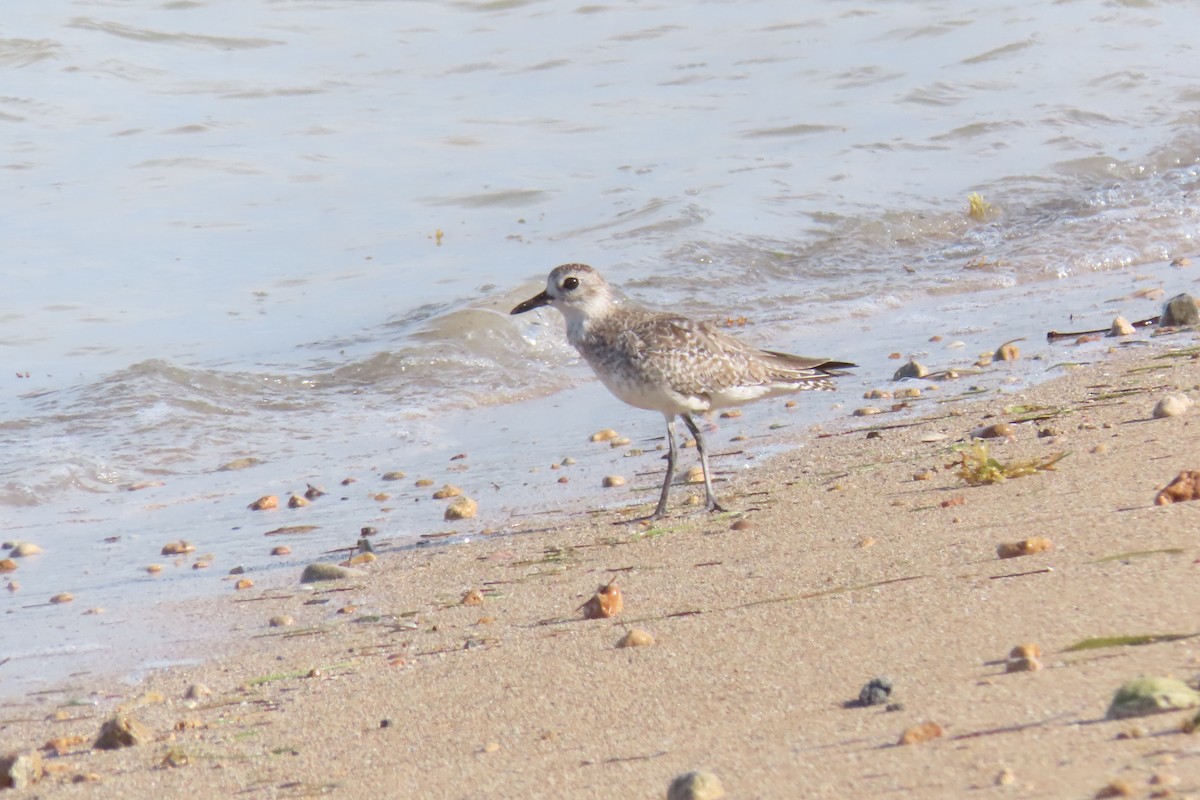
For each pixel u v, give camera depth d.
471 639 8.19
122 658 8.95
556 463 13.25
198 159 24.19
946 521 8.84
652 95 27.66
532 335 17.70
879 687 5.90
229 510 12.65
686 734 5.98
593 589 8.94
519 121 26.31
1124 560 7.20
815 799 4.92
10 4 30.27
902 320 17.48
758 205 22.02
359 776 6.21
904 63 28.97
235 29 30.56
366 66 29.28
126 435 14.87
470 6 32.84
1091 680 5.57
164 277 19.83
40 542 12.05
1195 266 18.81
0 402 15.71
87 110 26.22
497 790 5.70
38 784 6.62
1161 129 24.83
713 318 18.09
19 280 19.50
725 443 12.94
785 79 28.36
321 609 9.60
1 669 8.88
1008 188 22.61
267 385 16.25
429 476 13.27
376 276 19.75
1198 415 10.92
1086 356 14.17
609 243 20.58
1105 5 32.19
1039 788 4.64
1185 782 4.46
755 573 8.49
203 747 6.91
